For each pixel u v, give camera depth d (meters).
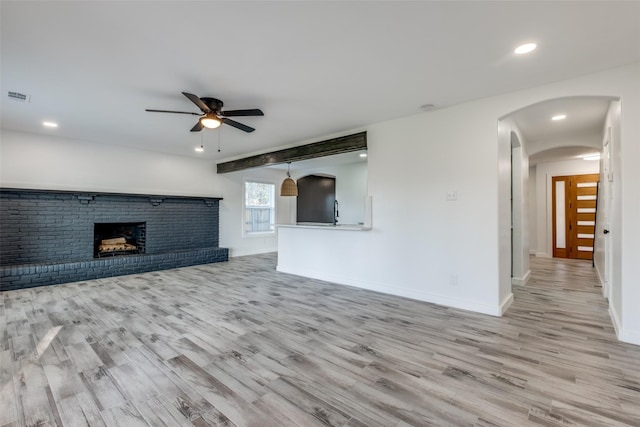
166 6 1.87
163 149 6.14
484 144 3.40
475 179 3.47
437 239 3.76
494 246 3.35
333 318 3.26
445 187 3.69
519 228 4.78
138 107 3.66
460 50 2.39
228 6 1.87
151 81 2.95
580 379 2.08
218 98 3.35
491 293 3.37
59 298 3.98
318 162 7.33
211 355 2.43
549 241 7.54
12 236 4.69
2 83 2.99
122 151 5.88
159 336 2.79
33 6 1.85
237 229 7.81
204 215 7.09
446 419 1.69
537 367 2.24
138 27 2.09
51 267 4.66
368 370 2.21
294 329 2.96
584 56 2.46
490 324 3.08
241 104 3.55
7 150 4.70
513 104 3.21
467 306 3.53
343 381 2.07
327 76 2.85
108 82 2.96
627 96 2.63
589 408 1.78
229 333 2.86
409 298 3.99
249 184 8.16
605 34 2.15
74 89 3.13
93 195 5.38
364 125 4.42
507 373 2.16
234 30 2.12
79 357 2.39
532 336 2.79
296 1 1.82
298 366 2.26
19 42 2.27
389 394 1.92
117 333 2.85
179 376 2.12
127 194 5.76
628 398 1.87
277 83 3.00
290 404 1.83
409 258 4.02
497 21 2.02
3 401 1.84
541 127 4.55
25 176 4.85
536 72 2.75
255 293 4.25
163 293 4.24
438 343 2.65
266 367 2.25
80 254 5.31
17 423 1.65
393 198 4.16
